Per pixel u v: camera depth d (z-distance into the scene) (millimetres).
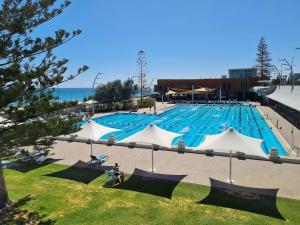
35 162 16531
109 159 17422
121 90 49156
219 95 68750
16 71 9453
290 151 19047
